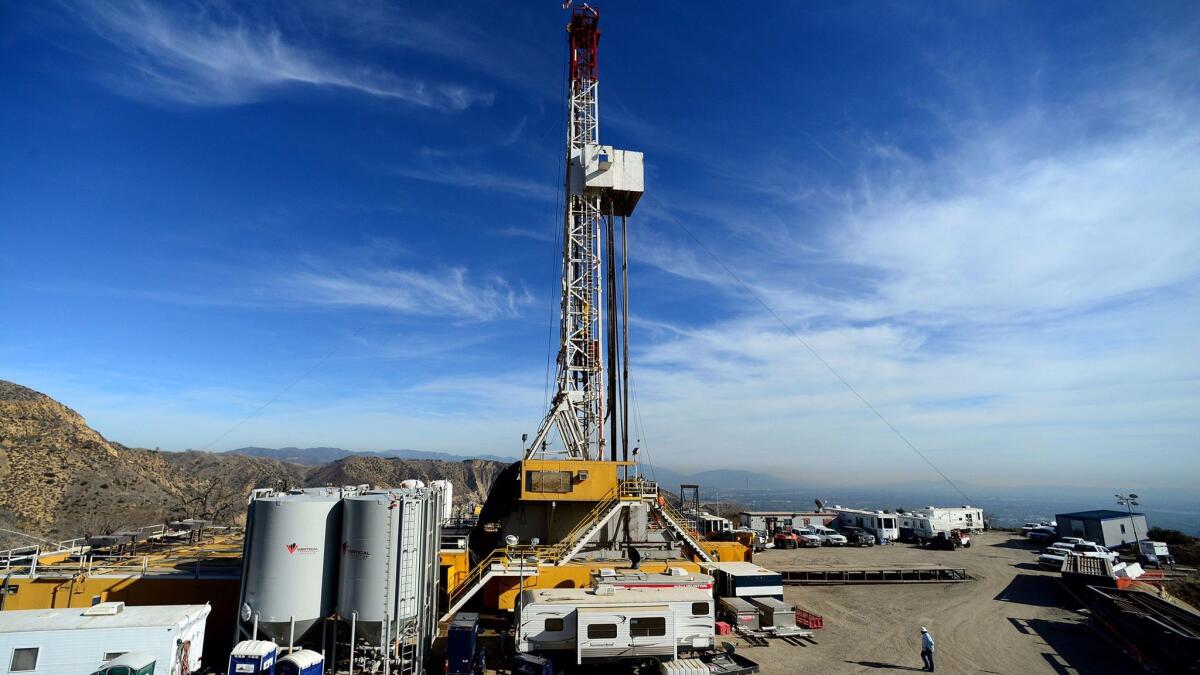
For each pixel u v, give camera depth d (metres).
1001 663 20.59
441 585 24.92
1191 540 49.84
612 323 33.78
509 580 24.50
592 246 35.91
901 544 51.81
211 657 19.86
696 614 19.86
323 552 18.53
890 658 21.00
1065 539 47.09
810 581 33.84
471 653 18.61
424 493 20.53
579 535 25.88
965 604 29.09
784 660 20.64
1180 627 20.31
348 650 18.25
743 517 59.38
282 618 17.67
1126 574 31.00
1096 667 20.23
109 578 20.75
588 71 38.38
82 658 15.79
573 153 36.44
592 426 34.38
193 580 20.81
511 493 29.73
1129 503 50.69
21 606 20.27
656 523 28.80
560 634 19.12
